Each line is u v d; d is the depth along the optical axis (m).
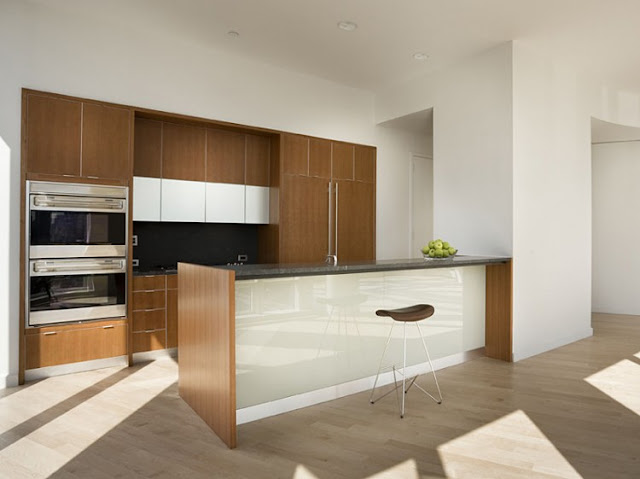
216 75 4.91
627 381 3.85
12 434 2.80
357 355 3.55
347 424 2.93
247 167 5.41
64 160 3.98
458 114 5.12
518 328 4.60
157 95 4.52
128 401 3.37
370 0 3.84
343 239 5.97
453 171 5.14
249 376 2.98
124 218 4.29
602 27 4.31
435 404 3.29
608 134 6.77
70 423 2.96
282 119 5.41
